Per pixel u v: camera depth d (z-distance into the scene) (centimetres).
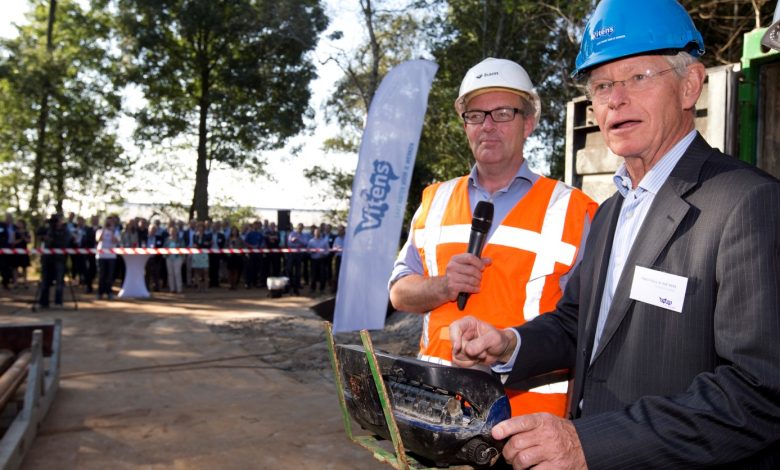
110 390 578
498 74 239
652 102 149
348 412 155
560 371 202
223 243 1634
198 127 2570
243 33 2330
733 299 124
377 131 606
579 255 228
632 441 123
